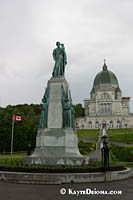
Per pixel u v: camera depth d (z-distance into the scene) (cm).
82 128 14650
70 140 2112
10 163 1992
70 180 1552
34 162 2006
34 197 1148
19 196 1162
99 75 16088
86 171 1658
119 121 14225
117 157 4219
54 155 2027
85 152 5062
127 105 16138
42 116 2228
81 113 16838
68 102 2238
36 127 7075
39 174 1527
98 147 6581
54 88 2294
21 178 1544
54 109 2227
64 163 1947
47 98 2283
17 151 6228
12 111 6481
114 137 8925
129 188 1421
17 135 6022
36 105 14950
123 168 2012
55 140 2088
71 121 2256
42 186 1430
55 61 2498
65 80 2380
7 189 1327
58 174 1531
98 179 1625
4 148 5859
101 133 11175
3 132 5866
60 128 2133
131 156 3619
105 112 14925
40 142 2130
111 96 15012
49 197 1162
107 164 1705
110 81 15612
